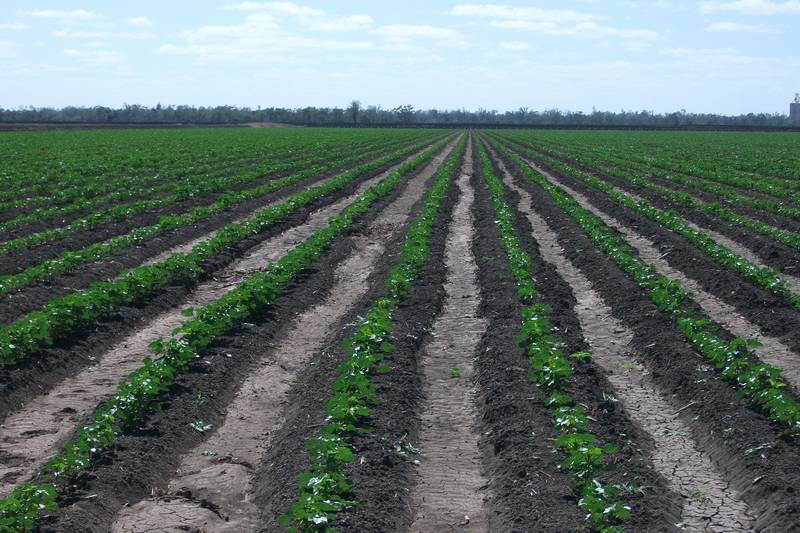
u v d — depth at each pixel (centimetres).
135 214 3058
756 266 2145
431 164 6034
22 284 1939
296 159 6112
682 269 2269
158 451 1116
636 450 1100
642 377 1452
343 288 2142
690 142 9981
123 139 9031
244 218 3145
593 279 2150
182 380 1363
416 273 2152
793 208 3209
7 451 1139
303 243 2547
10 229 2730
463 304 1939
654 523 898
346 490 972
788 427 1122
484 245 2567
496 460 1098
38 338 1472
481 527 952
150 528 937
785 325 1691
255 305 1755
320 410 1247
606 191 3953
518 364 1423
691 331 1560
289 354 1606
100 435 1092
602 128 17475
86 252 2238
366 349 1448
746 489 1002
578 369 1391
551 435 1134
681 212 3281
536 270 2209
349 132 13475
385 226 3064
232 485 1055
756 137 11881
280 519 862
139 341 1652
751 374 1264
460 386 1414
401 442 1141
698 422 1218
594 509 888
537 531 893
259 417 1295
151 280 1923
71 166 4984
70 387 1400
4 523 855
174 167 5169
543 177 4462
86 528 912
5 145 7375
